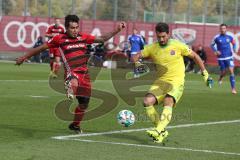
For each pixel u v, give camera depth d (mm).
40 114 35250
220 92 55969
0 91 48719
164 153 23812
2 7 108562
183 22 109812
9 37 101812
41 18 102625
